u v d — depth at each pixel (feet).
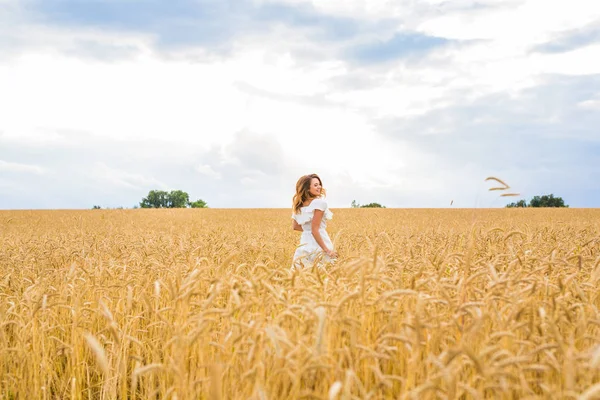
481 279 15.05
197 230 67.56
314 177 24.07
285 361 9.68
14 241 41.11
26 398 14.26
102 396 14.35
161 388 12.78
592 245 23.76
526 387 8.21
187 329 13.39
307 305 9.97
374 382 11.03
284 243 41.09
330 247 23.95
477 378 9.52
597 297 14.25
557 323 11.39
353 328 9.84
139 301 16.48
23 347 14.14
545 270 15.56
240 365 11.30
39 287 17.69
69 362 15.28
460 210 146.82
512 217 102.83
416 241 31.27
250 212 136.77
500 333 9.02
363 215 114.21
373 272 11.74
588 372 9.19
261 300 12.15
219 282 12.00
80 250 29.07
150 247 29.40
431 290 12.80
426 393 8.82
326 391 9.41
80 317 15.98
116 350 14.39
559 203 261.65
